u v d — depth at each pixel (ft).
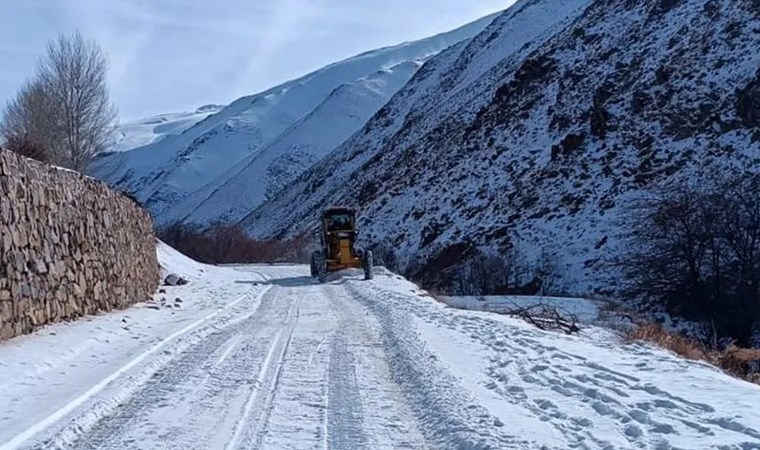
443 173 207.00
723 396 27.61
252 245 195.42
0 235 34.01
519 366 34.35
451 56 364.99
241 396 28.50
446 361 34.78
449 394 27.99
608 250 127.24
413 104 338.95
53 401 26.32
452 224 174.50
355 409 26.76
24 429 22.86
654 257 112.27
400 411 26.68
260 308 59.82
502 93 219.20
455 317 53.06
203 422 24.90
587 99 180.65
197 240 195.93
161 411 26.17
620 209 136.98
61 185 43.96
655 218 116.47
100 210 51.44
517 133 195.00
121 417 25.32
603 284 118.83
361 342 41.57
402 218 198.59
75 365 32.71
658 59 172.24
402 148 270.46
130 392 28.71
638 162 146.72
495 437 22.44
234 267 131.64
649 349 42.78
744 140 132.36
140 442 22.57
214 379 31.35
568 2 300.20
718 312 100.42
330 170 334.44
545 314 67.72
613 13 213.25
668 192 126.41
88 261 47.29
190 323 47.32
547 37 251.39
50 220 41.22
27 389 27.91
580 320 70.95
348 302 65.05
